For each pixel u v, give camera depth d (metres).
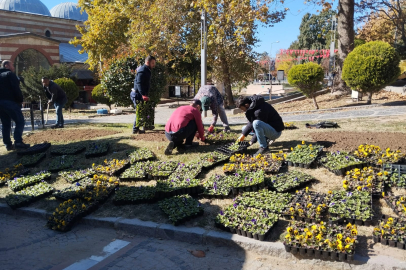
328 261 3.55
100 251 4.24
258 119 6.38
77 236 4.75
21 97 8.74
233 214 4.53
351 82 13.52
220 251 4.06
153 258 3.98
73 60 39.31
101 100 24.30
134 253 4.13
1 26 39.38
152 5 18.58
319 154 6.14
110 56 24.61
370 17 24.19
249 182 5.29
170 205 4.95
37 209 5.68
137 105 8.97
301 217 4.32
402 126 7.95
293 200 4.70
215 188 5.34
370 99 14.01
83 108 30.73
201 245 4.24
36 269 3.83
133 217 4.99
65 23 44.34
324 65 43.41
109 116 22.22
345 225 4.17
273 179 5.41
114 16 23.25
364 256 3.48
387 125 8.27
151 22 18.56
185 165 6.44
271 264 3.69
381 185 4.80
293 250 3.70
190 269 3.70
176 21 17.97
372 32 27.48
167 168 6.46
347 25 17.44
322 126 8.58
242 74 22.47
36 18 41.78
